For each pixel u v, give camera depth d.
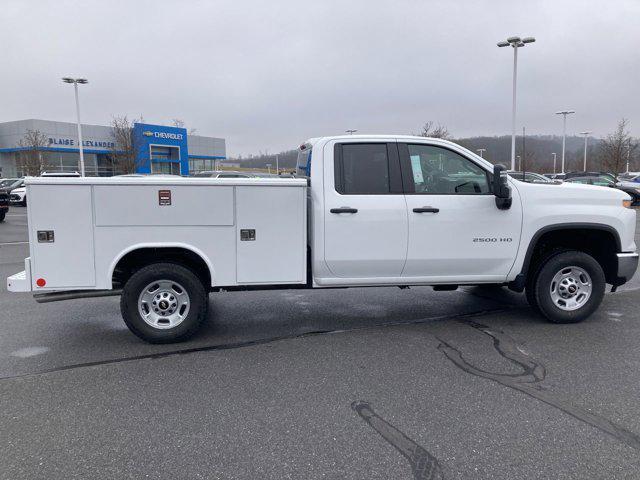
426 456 3.24
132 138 45.19
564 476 3.01
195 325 5.44
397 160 5.56
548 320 6.05
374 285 5.74
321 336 5.72
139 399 4.12
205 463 3.19
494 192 5.54
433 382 4.39
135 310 5.32
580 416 3.75
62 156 45.91
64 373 4.68
